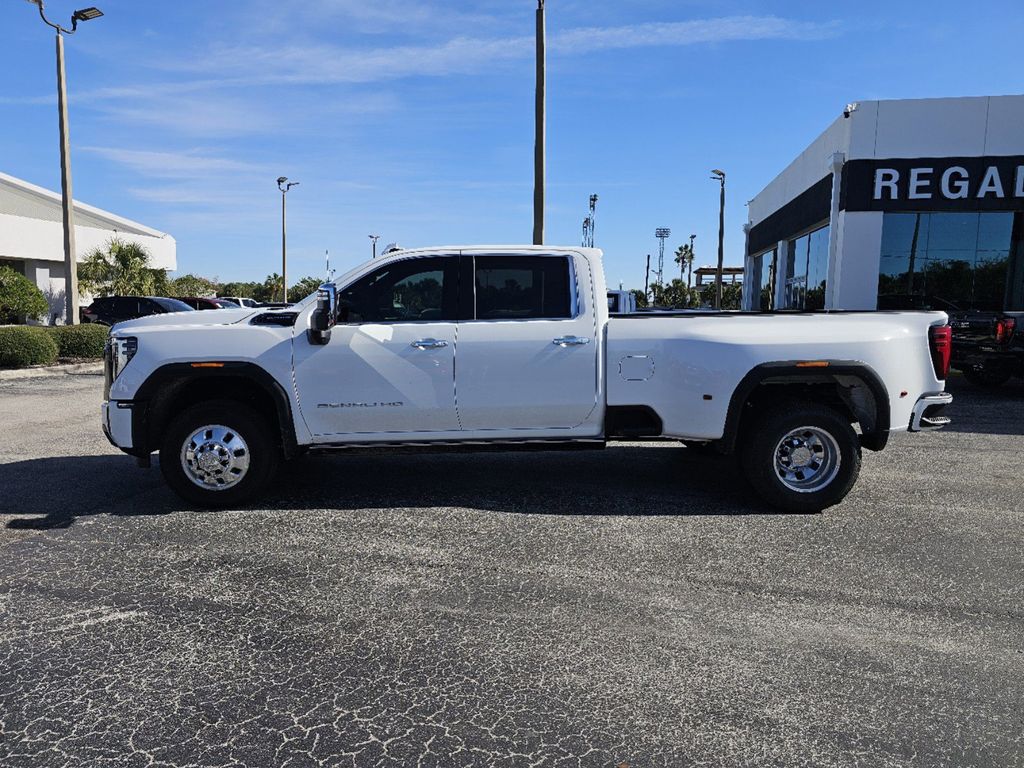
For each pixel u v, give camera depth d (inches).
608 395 215.2
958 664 127.5
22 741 105.0
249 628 139.6
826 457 214.5
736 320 217.6
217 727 108.7
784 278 1055.6
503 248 218.2
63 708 113.1
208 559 174.6
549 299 217.3
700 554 179.9
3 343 598.2
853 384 214.8
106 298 869.2
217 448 211.2
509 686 120.0
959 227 712.4
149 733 107.0
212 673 123.6
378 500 225.1
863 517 211.8
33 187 1878.7
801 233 939.3
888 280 729.6
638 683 121.0
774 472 212.5
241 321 221.3
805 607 149.9
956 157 689.6
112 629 138.9
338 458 285.1
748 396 214.7
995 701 116.1
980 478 259.6
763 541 189.8
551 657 129.3
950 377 597.9
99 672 123.6
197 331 210.4
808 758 101.8
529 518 207.9
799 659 129.0
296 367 209.5
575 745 104.7
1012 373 486.0
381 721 110.4
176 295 1704.0
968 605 151.2
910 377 215.8
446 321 214.7
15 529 196.1
